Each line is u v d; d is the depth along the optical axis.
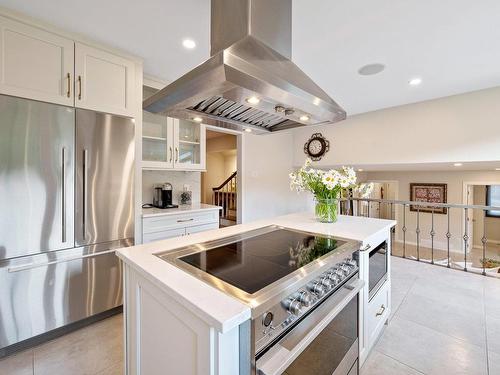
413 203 3.34
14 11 1.59
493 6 1.52
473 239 6.63
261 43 1.18
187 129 3.07
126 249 1.26
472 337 1.82
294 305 0.87
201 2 1.52
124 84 2.12
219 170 7.18
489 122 2.87
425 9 1.56
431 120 3.27
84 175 1.87
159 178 3.08
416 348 1.71
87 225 1.89
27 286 1.65
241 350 0.75
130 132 2.12
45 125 1.70
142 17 1.67
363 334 1.48
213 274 0.96
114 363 1.58
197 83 1.04
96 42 1.95
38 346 1.72
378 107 3.57
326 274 1.10
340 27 1.75
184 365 0.82
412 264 3.30
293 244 1.38
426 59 2.20
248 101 1.20
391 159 3.60
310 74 2.50
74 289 1.84
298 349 0.88
